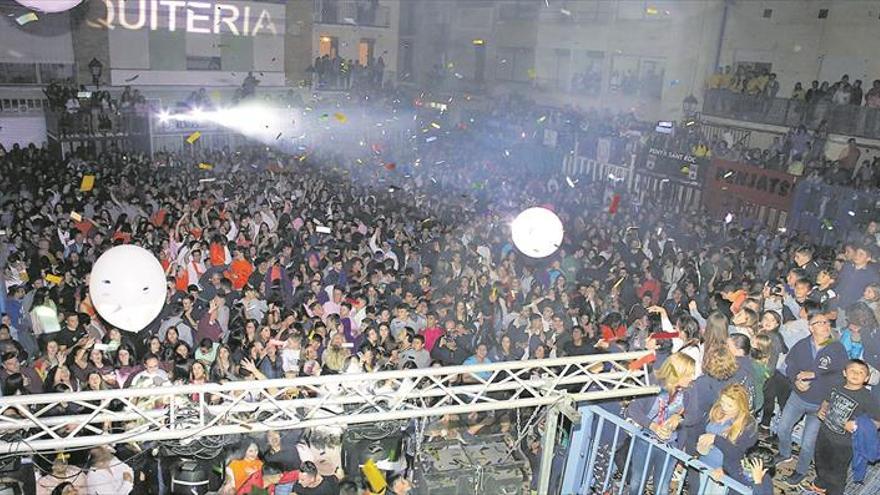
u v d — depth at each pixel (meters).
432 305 9.67
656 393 6.41
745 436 5.74
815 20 20.14
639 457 6.24
